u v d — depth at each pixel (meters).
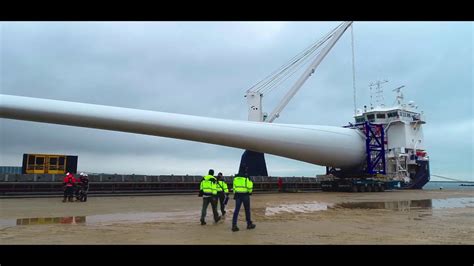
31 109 20.45
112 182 26.88
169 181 29.64
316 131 30.86
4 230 8.94
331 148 31.12
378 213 13.83
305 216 12.62
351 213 13.78
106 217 12.05
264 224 10.27
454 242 7.38
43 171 29.09
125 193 26.94
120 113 22.50
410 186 37.75
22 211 14.09
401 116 37.25
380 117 38.34
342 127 34.91
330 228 9.45
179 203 18.48
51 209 14.98
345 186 32.12
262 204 18.22
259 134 27.53
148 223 10.40
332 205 17.73
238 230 8.89
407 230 9.13
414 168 38.38
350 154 32.47
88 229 9.13
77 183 20.03
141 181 28.16
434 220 11.52
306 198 23.30
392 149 36.41
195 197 23.66
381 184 33.12
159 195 25.92
